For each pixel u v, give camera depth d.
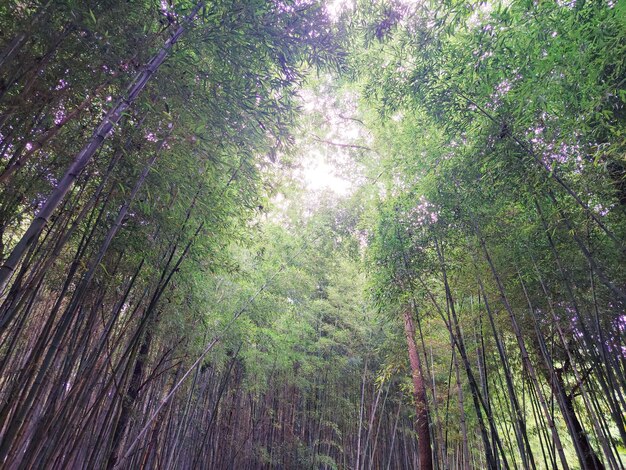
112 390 4.59
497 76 3.27
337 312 9.43
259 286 6.73
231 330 6.23
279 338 7.88
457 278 4.95
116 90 2.84
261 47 3.20
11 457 2.79
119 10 2.53
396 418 9.32
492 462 3.53
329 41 3.75
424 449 6.07
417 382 6.49
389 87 4.64
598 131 2.99
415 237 5.00
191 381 6.21
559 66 2.71
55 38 2.41
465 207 4.18
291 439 9.12
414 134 5.18
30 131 2.65
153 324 4.61
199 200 3.68
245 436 8.62
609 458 3.97
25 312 3.06
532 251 4.14
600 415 4.73
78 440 3.15
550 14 2.80
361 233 7.63
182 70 2.92
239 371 8.65
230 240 5.08
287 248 7.11
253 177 4.21
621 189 3.33
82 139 3.00
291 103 3.98
